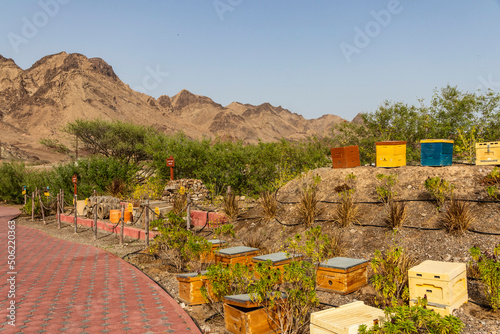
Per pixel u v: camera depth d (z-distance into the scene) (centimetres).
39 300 706
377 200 969
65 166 2734
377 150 1116
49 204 2480
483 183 873
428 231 788
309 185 1166
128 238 1441
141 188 2231
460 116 1617
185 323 577
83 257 1138
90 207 1909
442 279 506
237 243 1040
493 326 476
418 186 955
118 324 575
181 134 2733
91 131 3953
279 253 750
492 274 530
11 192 3334
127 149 3931
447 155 1023
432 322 398
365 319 436
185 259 972
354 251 811
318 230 643
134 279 865
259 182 2169
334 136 1969
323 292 651
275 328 509
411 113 1709
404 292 542
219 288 584
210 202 1823
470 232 739
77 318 604
